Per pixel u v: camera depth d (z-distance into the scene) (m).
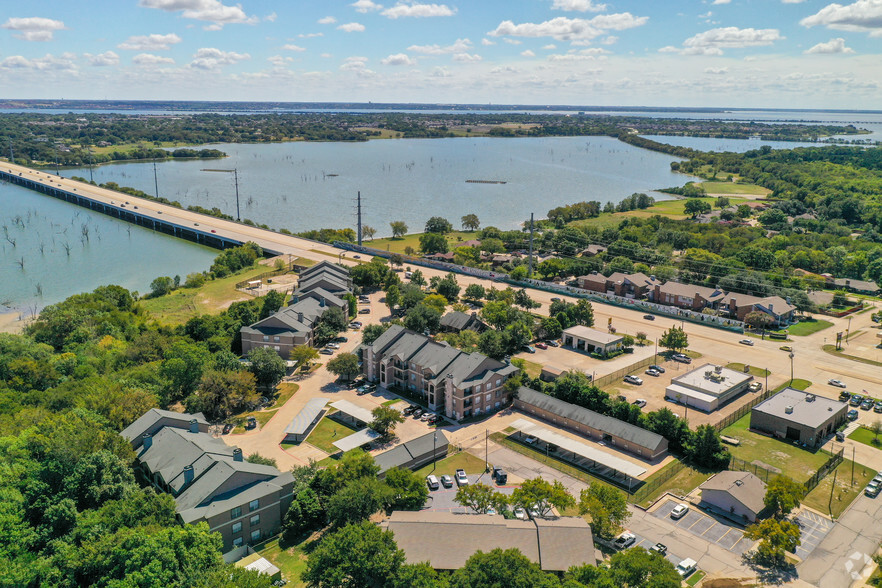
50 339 188.12
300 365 179.88
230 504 102.50
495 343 178.12
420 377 164.12
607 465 124.44
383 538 89.06
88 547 86.50
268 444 138.25
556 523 98.31
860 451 136.88
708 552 103.19
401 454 128.12
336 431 144.75
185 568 84.44
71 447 106.25
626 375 178.00
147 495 103.75
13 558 89.38
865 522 111.50
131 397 132.88
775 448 138.50
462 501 108.25
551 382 165.12
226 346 180.62
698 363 187.12
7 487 100.62
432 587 81.06
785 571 98.69
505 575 80.50
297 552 102.81
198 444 116.12
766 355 193.62
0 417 127.69
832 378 175.50
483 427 147.75
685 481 124.94
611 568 87.44
